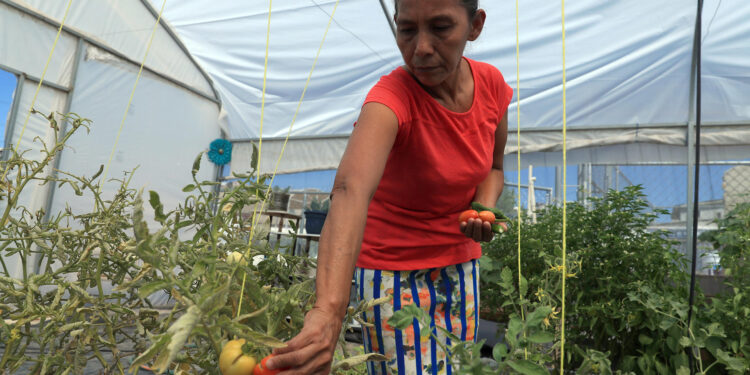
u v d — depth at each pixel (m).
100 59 4.57
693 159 3.94
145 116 5.08
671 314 2.08
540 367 0.50
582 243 2.59
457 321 0.96
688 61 3.88
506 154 4.71
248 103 5.84
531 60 4.32
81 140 4.39
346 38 4.65
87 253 1.01
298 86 5.34
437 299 0.93
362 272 0.94
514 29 4.06
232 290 0.65
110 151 4.70
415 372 0.89
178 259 0.79
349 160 0.72
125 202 1.20
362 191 0.68
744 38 3.60
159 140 5.25
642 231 2.59
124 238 1.14
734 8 3.43
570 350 2.27
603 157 4.39
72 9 4.29
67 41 4.29
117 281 1.10
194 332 0.52
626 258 2.43
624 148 4.32
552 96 4.50
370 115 0.77
